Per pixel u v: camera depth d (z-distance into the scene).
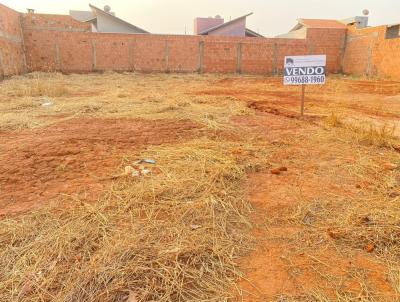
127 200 2.97
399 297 1.90
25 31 20.98
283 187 3.38
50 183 3.42
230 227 2.62
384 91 13.31
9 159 4.13
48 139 5.08
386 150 4.61
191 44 23.64
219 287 1.98
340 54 24.92
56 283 1.95
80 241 2.34
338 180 3.57
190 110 7.49
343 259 2.26
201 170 3.66
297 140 5.10
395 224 2.60
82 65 22.64
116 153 4.41
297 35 29.78
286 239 2.49
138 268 2.04
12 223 2.59
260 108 8.44
